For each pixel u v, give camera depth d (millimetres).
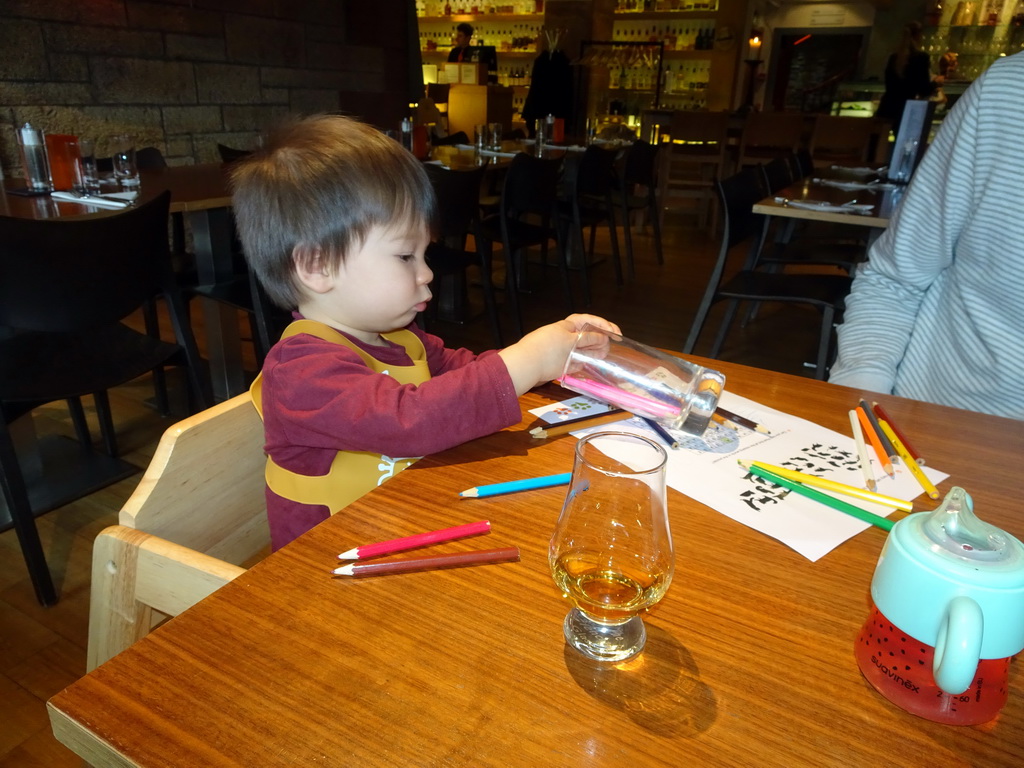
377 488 661
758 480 700
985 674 409
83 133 3453
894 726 421
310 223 764
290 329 802
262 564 544
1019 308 1051
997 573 383
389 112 5469
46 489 1853
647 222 6117
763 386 948
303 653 456
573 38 7887
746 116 5918
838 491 676
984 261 1076
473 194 2824
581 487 486
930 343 1206
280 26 4379
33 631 1421
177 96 3852
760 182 2750
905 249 1200
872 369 1110
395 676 441
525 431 792
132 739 390
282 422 753
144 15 3604
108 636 642
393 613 497
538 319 3617
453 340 3279
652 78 8008
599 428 802
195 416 708
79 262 1411
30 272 1351
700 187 6293
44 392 1417
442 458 724
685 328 3549
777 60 9250
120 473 1972
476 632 482
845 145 5156
